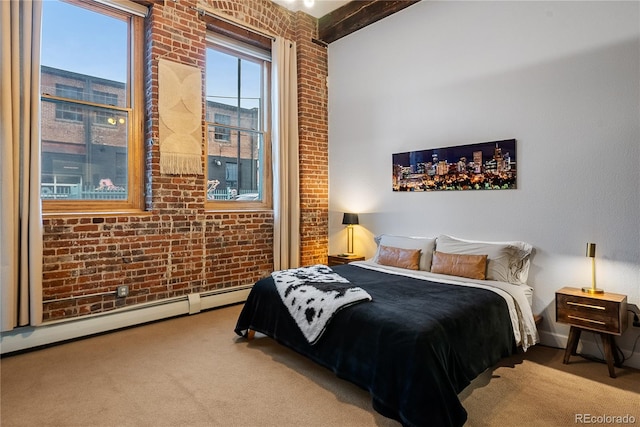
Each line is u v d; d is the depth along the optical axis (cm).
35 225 283
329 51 510
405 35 421
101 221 324
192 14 384
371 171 459
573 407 212
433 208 395
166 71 363
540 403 216
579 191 298
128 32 361
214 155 430
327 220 513
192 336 322
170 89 366
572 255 301
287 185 466
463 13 370
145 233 351
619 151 279
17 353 280
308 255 491
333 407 211
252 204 465
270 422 196
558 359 283
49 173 315
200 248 392
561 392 230
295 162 474
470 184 363
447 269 335
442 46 387
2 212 268
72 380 240
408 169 416
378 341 207
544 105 316
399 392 188
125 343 304
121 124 355
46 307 298
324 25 496
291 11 482
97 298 324
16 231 279
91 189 337
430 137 398
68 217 307
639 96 271
